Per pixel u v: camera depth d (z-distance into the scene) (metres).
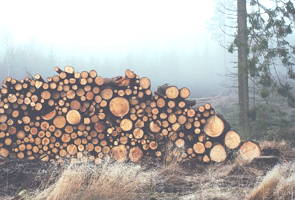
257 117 17.02
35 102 9.15
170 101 9.34
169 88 9.34
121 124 9.24
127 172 6.77
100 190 6.04
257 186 6.52
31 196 6.24
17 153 9.12
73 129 9.20
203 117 9.39
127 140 9.26
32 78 9.52
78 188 6.15
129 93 9.31
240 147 9.30
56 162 8.85
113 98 9.25
